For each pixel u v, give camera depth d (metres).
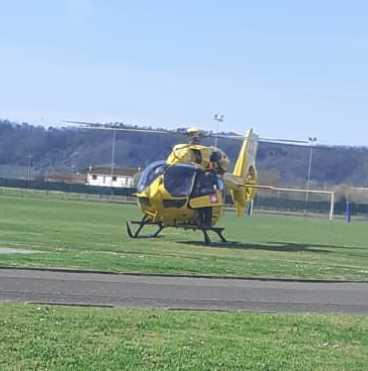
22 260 27.41
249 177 52.34
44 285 21.55
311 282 27.19
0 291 19.92
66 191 146.00
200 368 12.45
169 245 43.59
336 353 14.23
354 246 54.84
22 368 11.91
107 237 47.19
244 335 15.40
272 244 51.25
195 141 47.47
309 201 143.50
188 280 25.06
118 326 15.42
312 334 15.96
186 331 15.39
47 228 52.66
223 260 33.62
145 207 47.53
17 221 59.53
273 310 19.50
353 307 21.11
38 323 15.14
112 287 22.03
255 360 13.19
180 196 46.03
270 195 155.12
